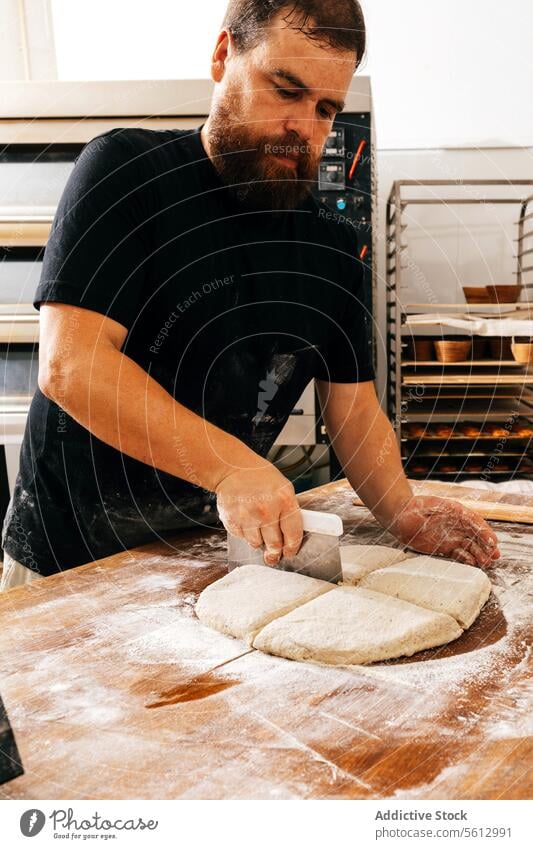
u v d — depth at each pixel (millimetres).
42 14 2039
